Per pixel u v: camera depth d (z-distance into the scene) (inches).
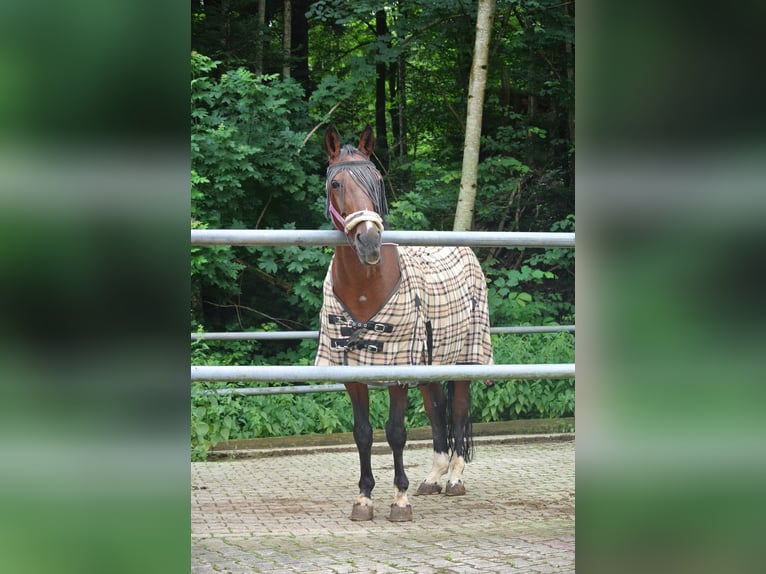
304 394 325.7
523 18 484.1
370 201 154.3
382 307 164.6
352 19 440.1
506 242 104.2
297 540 155.9
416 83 524.7
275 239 101.7
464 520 177.5
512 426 320.8
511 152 486.3
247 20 477.7
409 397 328.8
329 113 440.1
